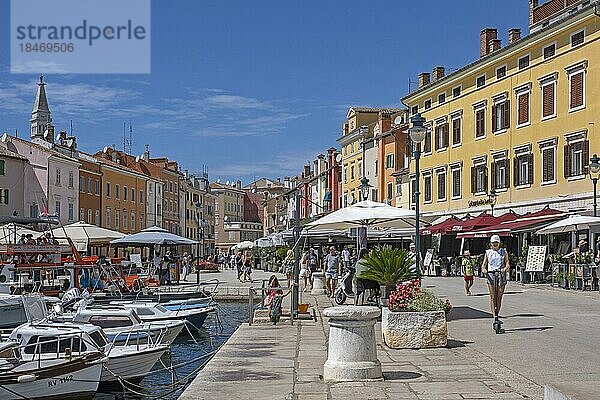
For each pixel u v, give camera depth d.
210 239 138.25
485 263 17.70
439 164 59.97
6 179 68.56
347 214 22.55
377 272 18.98
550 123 45.09
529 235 46.38
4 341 18.56
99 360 17.27
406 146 69.69
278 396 10.75
